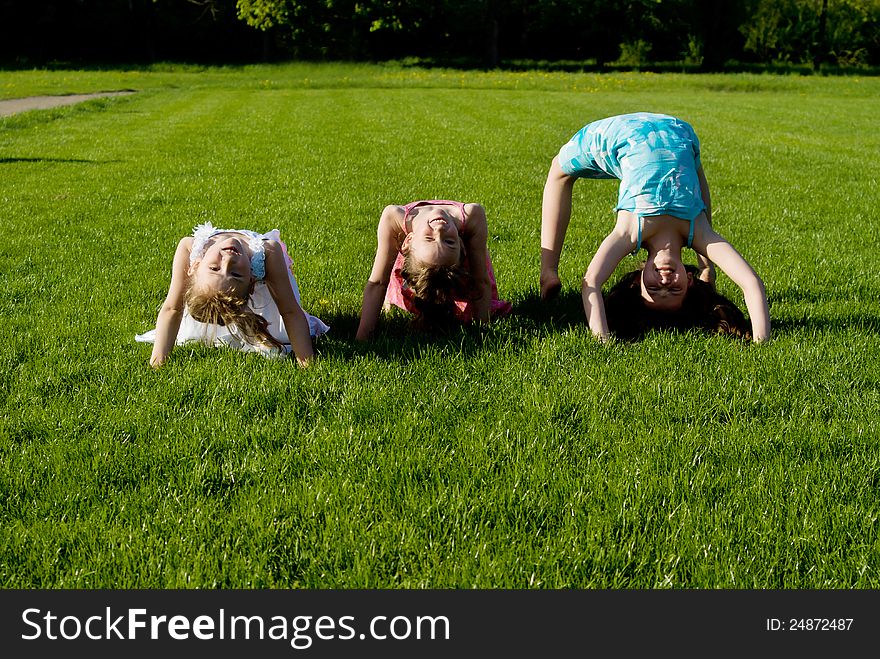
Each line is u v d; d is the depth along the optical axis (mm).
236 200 8930
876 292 5676
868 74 42438
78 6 48094
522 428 3582
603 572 2701
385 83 30828
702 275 5188
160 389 3891
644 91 30016
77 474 3182
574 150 4977
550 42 51438
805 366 4164
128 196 9180
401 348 4418
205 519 2912
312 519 2912
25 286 5609
